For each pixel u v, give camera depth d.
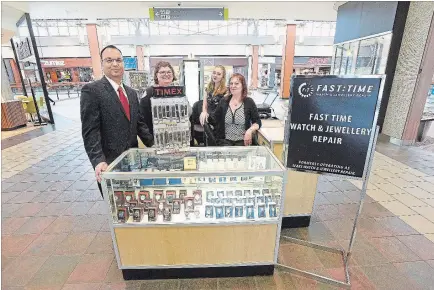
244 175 1.64
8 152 4.89
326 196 3.07
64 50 16.84
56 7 6.99
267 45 17.06
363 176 1.70
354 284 1.83
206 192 1.87
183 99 1.71
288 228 2.48
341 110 1.62
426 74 4.66
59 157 4.59
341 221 2.57
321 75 1.62
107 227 2.50
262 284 1.83
